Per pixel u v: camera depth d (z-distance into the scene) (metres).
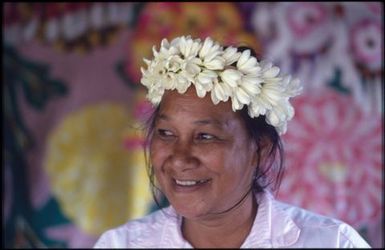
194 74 1.73
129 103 3.19
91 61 3.18
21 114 3.18
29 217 3.20
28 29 3.16
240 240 2.01
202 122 1.75
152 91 1.81
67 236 3.22
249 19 3.19
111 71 3.18
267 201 2.02
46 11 3.16
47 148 3.19
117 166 3.21
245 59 1.77
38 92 3.18
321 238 2.01
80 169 3.21
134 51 3.18
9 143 3.18
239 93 1.74
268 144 1.91
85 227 3.23
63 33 3.17
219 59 1.73
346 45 3.23
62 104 3.18
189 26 3.18
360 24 3.25
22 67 3.17
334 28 3.23
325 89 3.23
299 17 3.21
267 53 3.19
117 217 3.23
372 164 3.27
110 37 3.18
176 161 1.75
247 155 1.84
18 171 3.19
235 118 1.79
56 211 3.21
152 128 1.89
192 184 1.77
